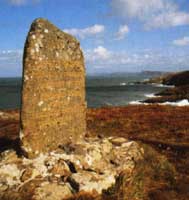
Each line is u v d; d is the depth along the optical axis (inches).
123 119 1000.2
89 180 383.9
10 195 344.8
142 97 3061.0
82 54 527.5
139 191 386.0
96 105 2352.4
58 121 464.1
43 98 432.5
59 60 463.5
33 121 418.3
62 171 402.3
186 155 565.0
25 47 418.0
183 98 2253.9
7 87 5511.8
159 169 463.5
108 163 438.0
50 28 450.9
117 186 389.1
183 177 452.4
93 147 453.1
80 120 521.3
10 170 386.9
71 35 511.5
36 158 418.3
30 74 413.1
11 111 1312.7
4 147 575.8
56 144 460.4
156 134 783.1
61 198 353.1
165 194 388.5
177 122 930.1
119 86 5649.6
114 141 519.2
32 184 366.0
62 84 471.5
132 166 450.3
